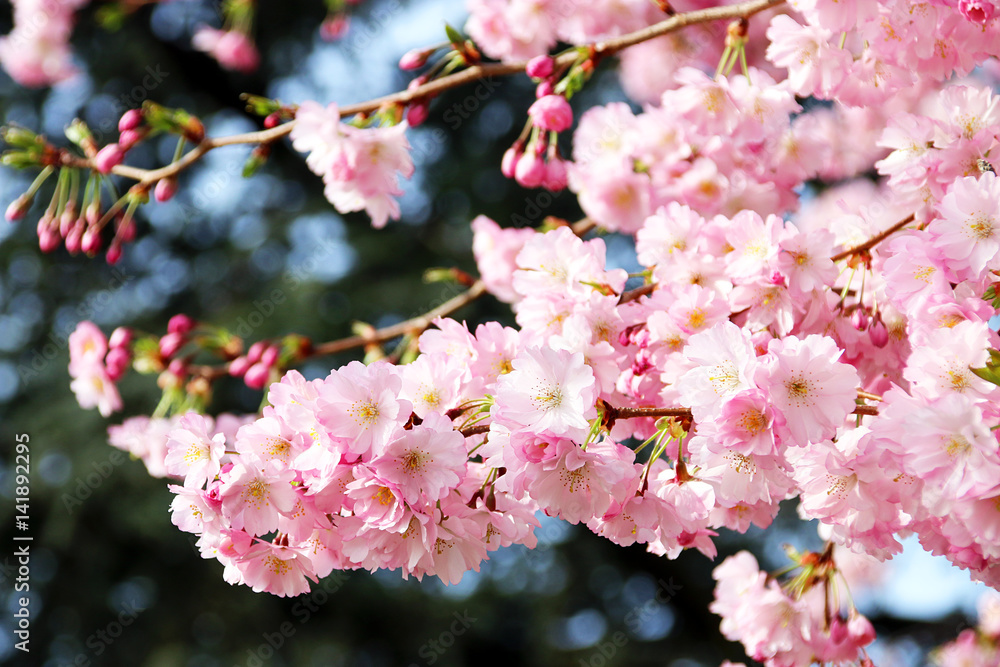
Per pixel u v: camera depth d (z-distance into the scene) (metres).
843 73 1.40
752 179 1.50
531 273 1.35
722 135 1.45
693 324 1.31
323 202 4.08
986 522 1.21
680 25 1.43
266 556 1.26
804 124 1.51
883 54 1.36
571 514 1.24
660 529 1.28
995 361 1.22
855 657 1.44
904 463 1.21
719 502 1.28
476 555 1.26
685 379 1.24
